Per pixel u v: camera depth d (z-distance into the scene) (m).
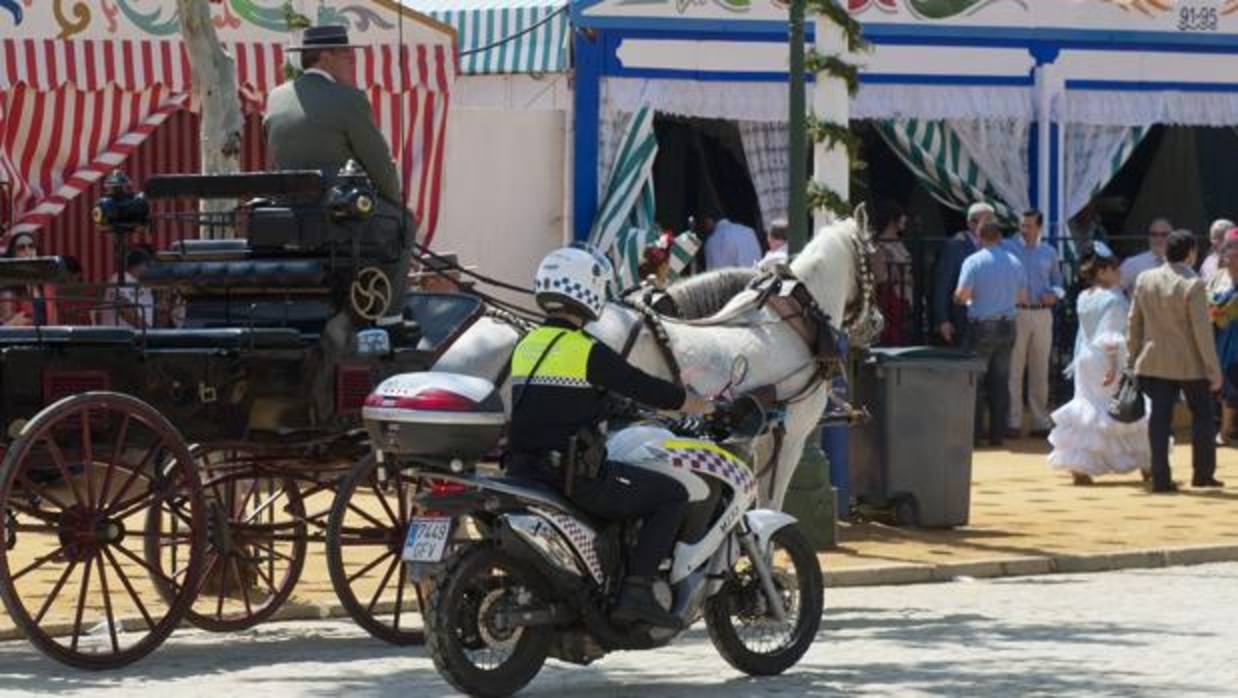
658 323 14.99
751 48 28.70
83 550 13.36
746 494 12.74
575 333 12.26
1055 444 24.41
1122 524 21.23
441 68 26.70
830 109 19.98
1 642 14.77
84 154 25.16
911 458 20.66
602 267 12.43
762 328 15.51
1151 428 23.81
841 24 19.78
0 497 12.84
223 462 14.98
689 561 12.49
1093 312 24.33
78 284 13.70
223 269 14.09
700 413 12.59
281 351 13.70
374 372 14.09
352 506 14.94
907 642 14.74
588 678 13.18
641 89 28.17
